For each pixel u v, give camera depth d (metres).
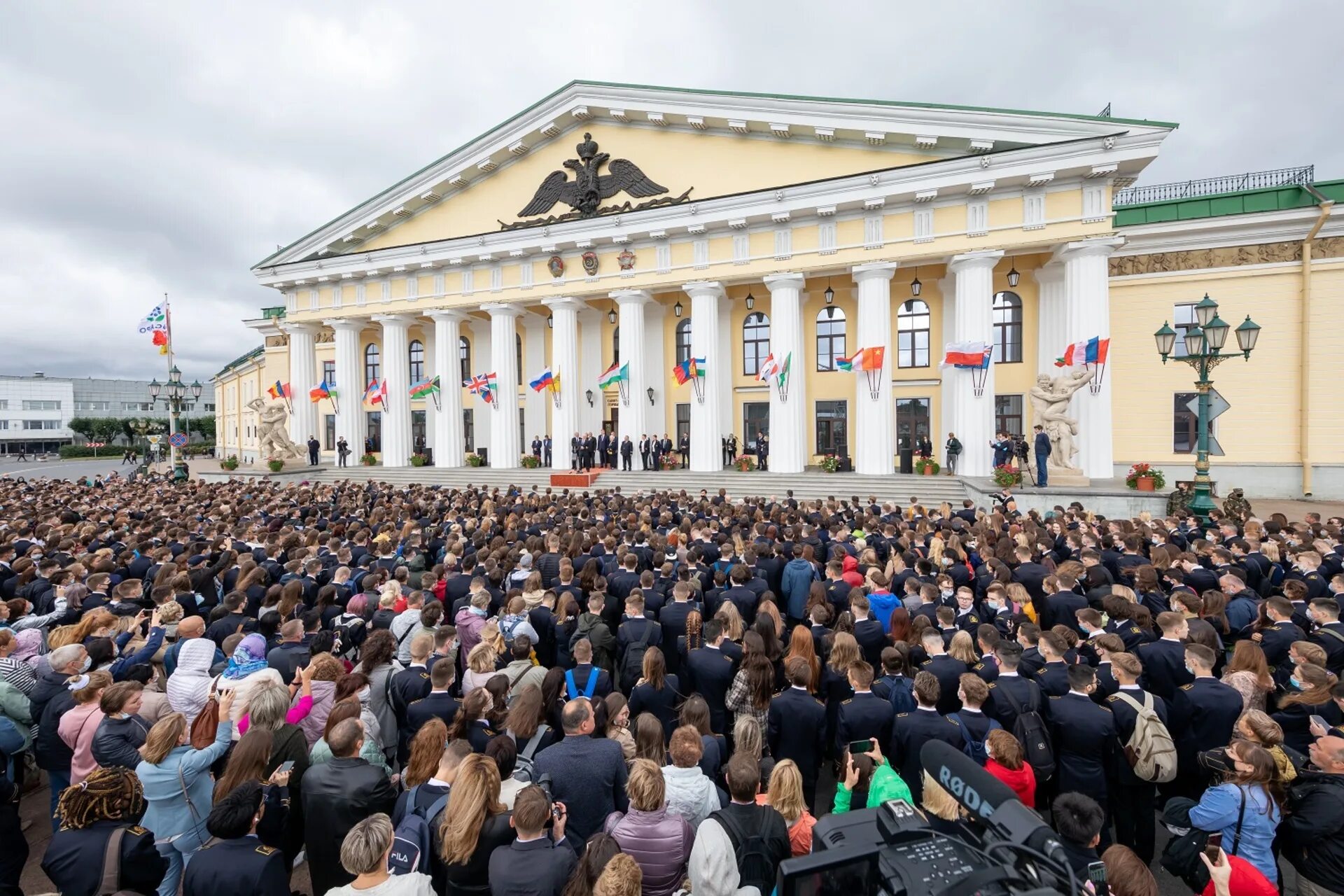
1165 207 25.48
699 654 6.43
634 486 26.55
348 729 4.15
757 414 31.08
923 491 22.81
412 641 5.95
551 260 30.12
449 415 33.06
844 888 2.56
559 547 10.49
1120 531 11.34
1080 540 10.34
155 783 4.10
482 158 31.69
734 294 31.22
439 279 32.72
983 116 23.23
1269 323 24.03
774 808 3.90
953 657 6.05
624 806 4.33
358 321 35.06
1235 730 4.48
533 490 18.91
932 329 28.06
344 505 16.20
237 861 3.40
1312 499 23.33
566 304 30.41
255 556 10.52
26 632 6.82
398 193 33.22
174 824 4.13
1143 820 5.01
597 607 7.52
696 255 27.94
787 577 9.34
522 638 6.16
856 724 5.22
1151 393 25.44
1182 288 25.05
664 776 4.11
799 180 26.80
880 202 24.44
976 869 2.48
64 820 3.72
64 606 7.79
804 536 11.45
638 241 28.88
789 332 26.64
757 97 26.33
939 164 23.44
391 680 5.88
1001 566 8.61
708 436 27.98
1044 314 26.00
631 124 29.50
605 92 28.66
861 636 7.02
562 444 30.52
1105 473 22.53
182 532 11.95
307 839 4.02
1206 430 13.39
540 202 31.22
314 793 4.00
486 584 8.80
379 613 7.54
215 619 7.42
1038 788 5.50
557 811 3.83
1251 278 24.23
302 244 34.81
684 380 27.92
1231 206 24.62
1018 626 7.03
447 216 33.41
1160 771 4.69
